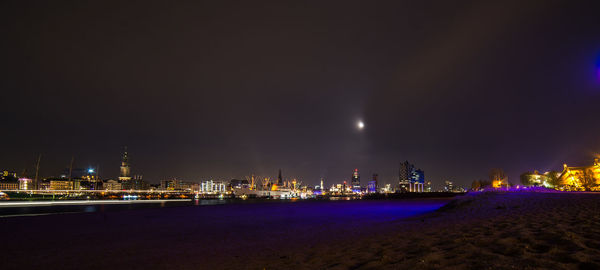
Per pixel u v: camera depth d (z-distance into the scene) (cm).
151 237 2509
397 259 1198
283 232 2634
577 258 897
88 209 6900
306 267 1295
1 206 8812
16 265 1612
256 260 1543
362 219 3666
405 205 7612
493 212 2714
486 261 980
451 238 1492
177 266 1504
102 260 1689
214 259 1627
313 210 5925
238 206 8156
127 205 9112
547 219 1816
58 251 1961
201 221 3850
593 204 2447
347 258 1362
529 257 969
